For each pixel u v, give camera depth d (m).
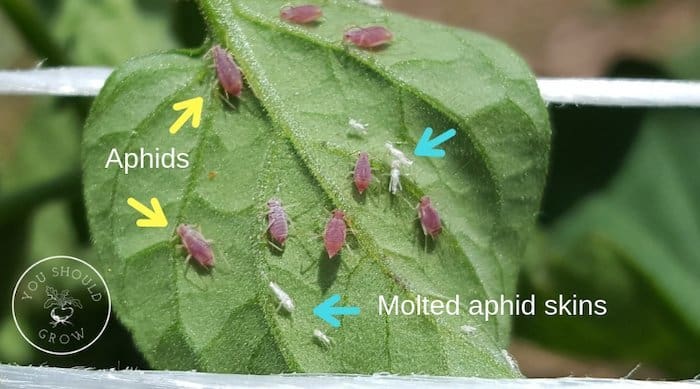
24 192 0.13
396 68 0.10
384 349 0.10
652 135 0.14
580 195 0.14
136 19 0.14
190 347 0.10
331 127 0.10
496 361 0.10
